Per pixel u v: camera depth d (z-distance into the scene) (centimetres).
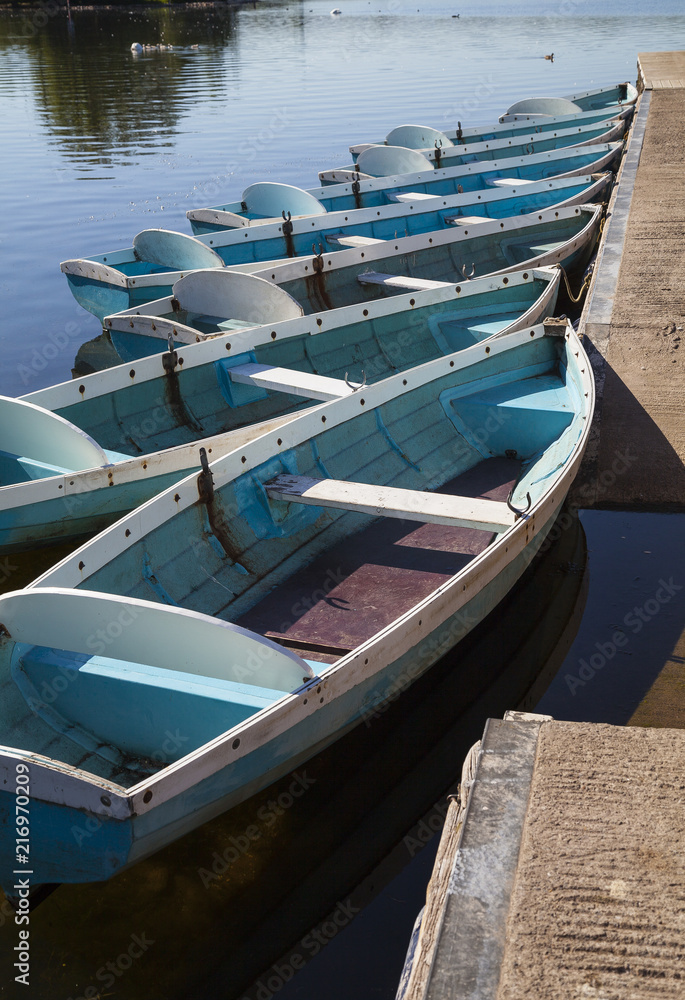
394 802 466
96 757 409
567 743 338
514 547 518
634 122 1702
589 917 269
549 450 675
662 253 1024
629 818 302
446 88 2906
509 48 4047
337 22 6019
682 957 256
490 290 909
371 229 1186
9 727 399
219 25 5475
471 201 1258
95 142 2186
